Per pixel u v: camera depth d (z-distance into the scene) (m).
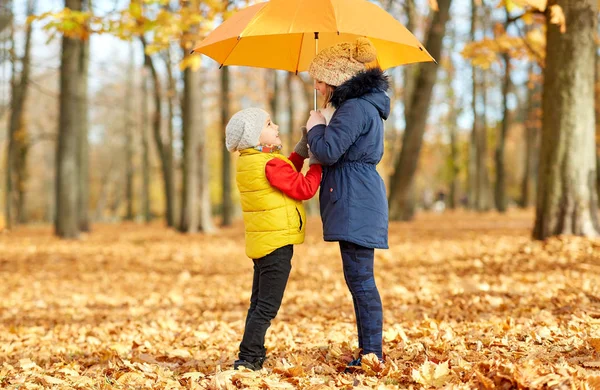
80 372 4.39
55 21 8.66
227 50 4.34
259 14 3.62
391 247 12.38
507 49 12.30
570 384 2.89
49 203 49.53
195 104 18.52
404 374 3.56
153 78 22.19
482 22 23.19
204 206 18.83
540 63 11.47
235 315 6.89
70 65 16.28
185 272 10.45
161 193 50.66
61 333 6.22
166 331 5.93
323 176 3.70
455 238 13.51
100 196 49.34
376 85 3.62
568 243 9.32
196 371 4.12
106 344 5.51
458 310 5.98
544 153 9.96
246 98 28.56
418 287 7.71
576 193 9.74
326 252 12.38
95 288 9.50
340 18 3.55
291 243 3.68
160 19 8.77
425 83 16.94
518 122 34.06
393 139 28.94
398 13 18.77
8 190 24.50
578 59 9.62
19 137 25.94
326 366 3.89
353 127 3.47
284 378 3.64
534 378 2.97
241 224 26.22
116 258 12.68
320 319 6.18
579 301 5.82
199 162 18.72
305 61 4.60
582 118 9.71
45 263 12.01
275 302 3.73
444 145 40.72
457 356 3.82
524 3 7.10
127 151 36.72
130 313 7.34
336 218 3.57
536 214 10.11
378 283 8.47
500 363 3.33
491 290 7.03
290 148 27.77
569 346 3.91
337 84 3.62
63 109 16.41
